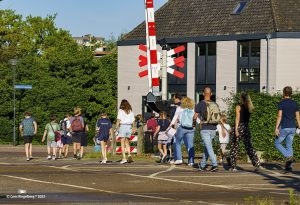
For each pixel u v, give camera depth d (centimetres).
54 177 1730
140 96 6097
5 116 5822
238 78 5619
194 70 5838
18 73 5972
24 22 7831
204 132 1966
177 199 1334
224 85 5675
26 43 7662
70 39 8069
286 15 5528
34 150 4381
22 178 1698
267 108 2456
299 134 2347
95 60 6450
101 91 6359
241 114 1986
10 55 7181
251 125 2470
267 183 1652
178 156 2225
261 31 5478
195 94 5844
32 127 2791
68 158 2972
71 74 6256
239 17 5700
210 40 5728
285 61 5412
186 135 2170
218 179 1723
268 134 2445
